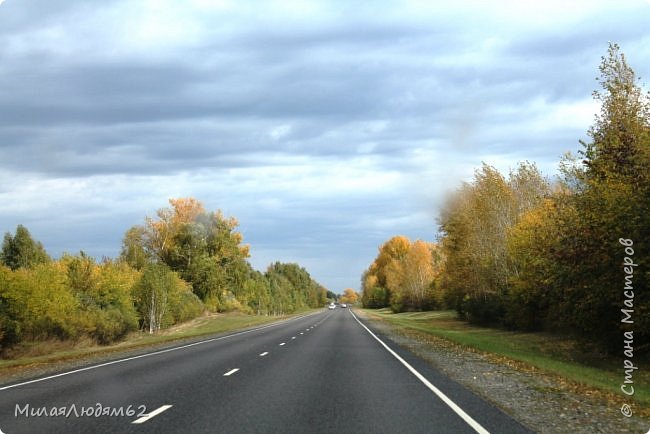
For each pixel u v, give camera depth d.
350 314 107.56
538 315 39.66
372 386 13.55
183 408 10.48
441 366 18.45
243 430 8.61
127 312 51.78
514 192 44.94
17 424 9.19
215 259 99.12
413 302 103.81
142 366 18.56
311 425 8.98
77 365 20.05
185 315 73.56
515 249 36.09
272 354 22.98
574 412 10.51
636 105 24.16
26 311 34.59
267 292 124.06
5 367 21.19
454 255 57.22
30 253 73.69
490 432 8.54
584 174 25.52
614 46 24.56
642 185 21.47
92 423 9.18
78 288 49.62
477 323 52.88
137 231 97.81
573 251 23.11
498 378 15.42
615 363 23.36
